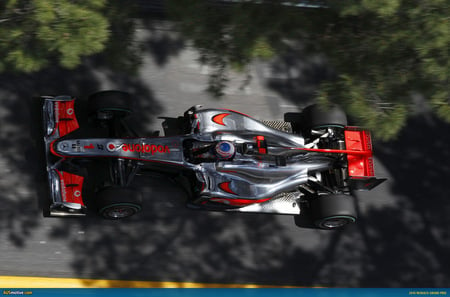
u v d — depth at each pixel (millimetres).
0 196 30344
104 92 30344
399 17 22922
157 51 37219
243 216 33781
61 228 30453
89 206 31062
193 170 29953
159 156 29469
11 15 20969
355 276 34125
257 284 32250
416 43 22422
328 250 34344
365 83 23906
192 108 32344
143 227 31781
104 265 30344
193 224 32688
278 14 22906
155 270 30984
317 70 39750
